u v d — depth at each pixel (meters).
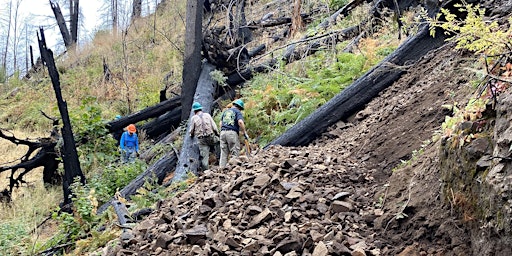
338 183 3.89
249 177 4.32
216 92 11.59
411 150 3.95
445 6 5.48
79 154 10.88
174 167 8.90
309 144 6.64
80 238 6.12
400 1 7.83
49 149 11.21
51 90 20.23
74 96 18.42
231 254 3.09
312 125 6.70
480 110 2.43
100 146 11.38
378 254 2.67
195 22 11.41
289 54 10.70
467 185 2.34
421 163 3.19
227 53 11.40
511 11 4.49
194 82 11.42
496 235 2.02
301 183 3.85
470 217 2.29
